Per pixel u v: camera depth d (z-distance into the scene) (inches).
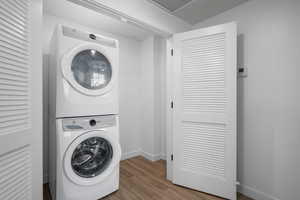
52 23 75.4
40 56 39.0
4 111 30.1
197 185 65.2
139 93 110.6
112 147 58.8
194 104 66.2
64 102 48.2
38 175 38.5
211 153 62.8
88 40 53.8
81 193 51.4
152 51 101.1
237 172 65.2
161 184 70.5
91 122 53.5
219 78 61.3
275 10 55.0
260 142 58.8
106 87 56.8
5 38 30.3
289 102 52.0
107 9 51.9
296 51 50.4
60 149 47.2
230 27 59.2
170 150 74.7
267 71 57.1
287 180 52.1
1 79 29.6
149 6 63.9
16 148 32.5
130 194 62.1
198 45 65.5
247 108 62.6
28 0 36.4
